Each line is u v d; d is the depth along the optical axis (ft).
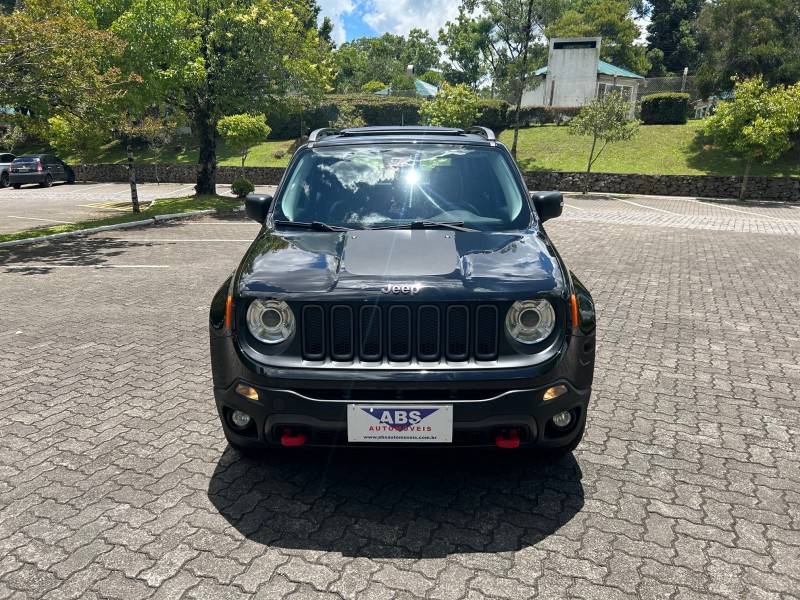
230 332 9.61
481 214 11.80
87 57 42.42
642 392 15.38
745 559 8.81
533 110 120.98
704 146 98.78
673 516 9.91
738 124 81.20
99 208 66.95
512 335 9.21
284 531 9.46
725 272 31.27
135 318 22.15
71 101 42.52
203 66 59.47
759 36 107.04
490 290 9.15
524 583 8.28
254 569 8.56
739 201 81.61
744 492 10.68
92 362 17.43
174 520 9.73
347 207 12.02
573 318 9.48
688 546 9.11
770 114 79.82
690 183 87.56
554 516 9.89
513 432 9.37
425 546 9.09
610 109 86.99
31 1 40.60
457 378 8.96
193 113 70.08
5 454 11.96
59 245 40.83
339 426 9.13
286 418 9.21
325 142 13.82
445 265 9.78
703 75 114.83
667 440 12.71
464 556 8.86
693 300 25.17
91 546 9.06
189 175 112.16
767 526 9.65
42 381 15.93
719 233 47.37
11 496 10.43
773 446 12.49
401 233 10.96
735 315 22.90
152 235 45.65
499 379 8.96
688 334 20.44
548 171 94.94
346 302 9.12
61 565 8.64
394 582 8.30
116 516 9.84
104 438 12.65
